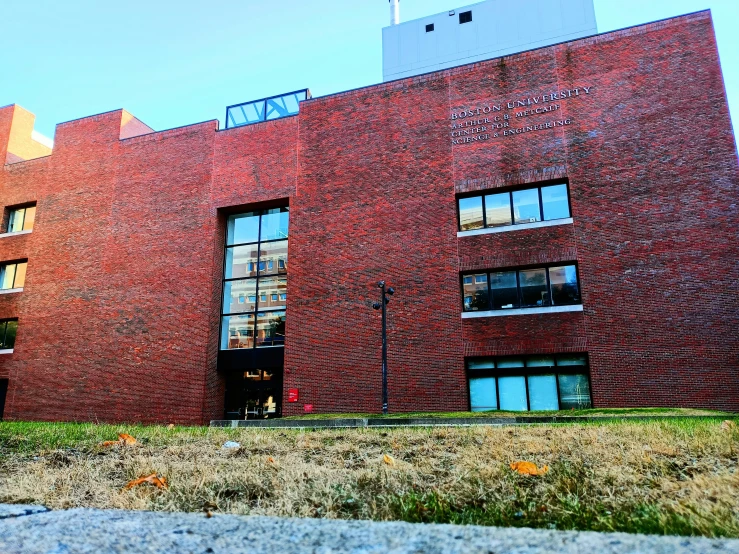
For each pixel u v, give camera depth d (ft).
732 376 61.87
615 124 73.20
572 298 70.90
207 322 86.99
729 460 16.22
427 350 74.13
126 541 6.59
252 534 6.86
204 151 95.40
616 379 66.08
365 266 80.12
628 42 75.36
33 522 7.68
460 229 77.77
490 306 73.92
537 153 75.82
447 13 104.73
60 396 92.94
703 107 69.97
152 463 18.97
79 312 95.76
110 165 101.55
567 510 11.34
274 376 86.53
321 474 16.05
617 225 70.18
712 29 72.13
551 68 78.07
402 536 6.58
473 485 14.16
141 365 89.10
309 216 85.30
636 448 18.79
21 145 115.65
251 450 22.74
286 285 85.97
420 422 45.85
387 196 81.66
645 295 67.05
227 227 94.22
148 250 94.12
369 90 87.30
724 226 65.72
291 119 91.09
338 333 79.15
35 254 102.58
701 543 5.92
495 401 71.20
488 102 80.07
